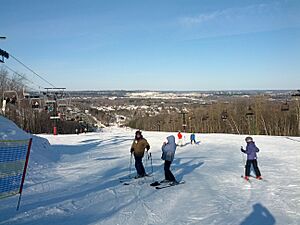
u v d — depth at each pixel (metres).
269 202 7.47
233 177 10.97
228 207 7.11
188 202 7.61
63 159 16.91
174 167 13.95
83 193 8.59
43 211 6.77
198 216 6.47
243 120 68.75
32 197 8.02
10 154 7.55
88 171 12.70
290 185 9.39
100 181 10.45
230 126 69.75
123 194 8.48
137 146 10.86
